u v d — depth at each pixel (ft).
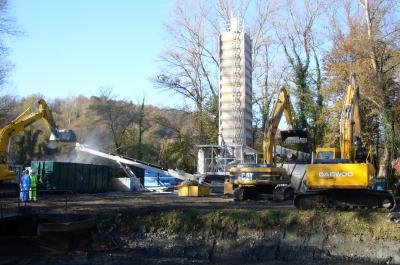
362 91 107.96
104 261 56.34
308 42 158.40
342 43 124.36
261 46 164.14
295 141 86.74
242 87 128.26
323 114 137.80
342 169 61.98
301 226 59.52
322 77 149.38
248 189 90.68
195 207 70.44
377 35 109.50
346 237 57.57
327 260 56.49
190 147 176.65
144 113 200.75
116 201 87.71
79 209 69.41
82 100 252.21
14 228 62.75
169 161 179.52
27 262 55.62
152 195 113.09
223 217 62.13
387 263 54.39
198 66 169.89
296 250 58.44
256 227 60.70
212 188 120.98
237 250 59.72
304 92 155.74
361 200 64.39
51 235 60.70
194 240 61.52
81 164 121.49
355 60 116.26
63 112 250.57
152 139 211.41
